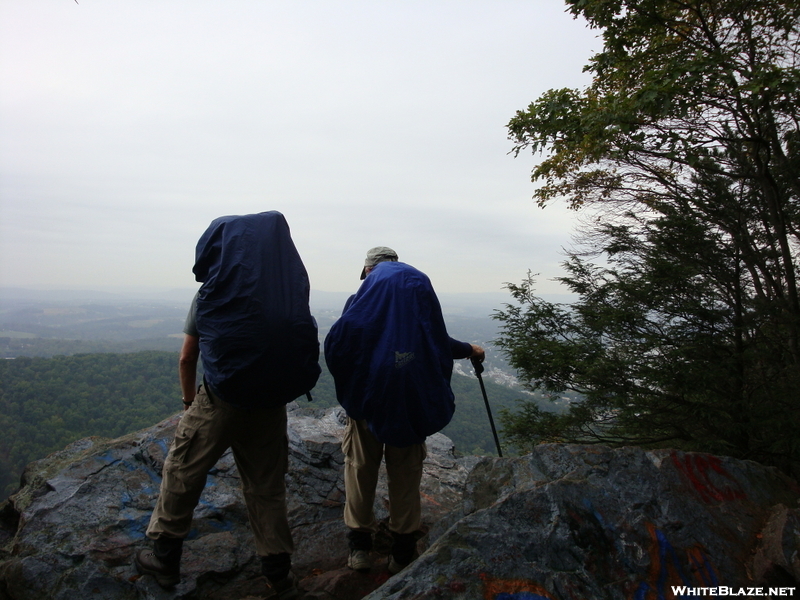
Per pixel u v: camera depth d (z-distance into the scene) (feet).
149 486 9.62
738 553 6.43
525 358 23.80
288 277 6.64
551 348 23.09
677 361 19.02
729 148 19.60
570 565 5.79
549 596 5.39
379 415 6.75
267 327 6.17
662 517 6.64
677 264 20.43
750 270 21.01
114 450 10.50
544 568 5.70
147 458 10.21
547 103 19.08
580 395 23.30
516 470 8.36
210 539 8.43
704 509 6.98
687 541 6.34
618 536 6.22
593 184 23.84
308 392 6.90
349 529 8.02
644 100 15.94
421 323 7.00
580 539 6.07
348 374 6.95
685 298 20.70
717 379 19.02
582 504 6.53
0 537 8.96
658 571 5.90
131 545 7.97
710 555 6.24
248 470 7.17
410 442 6.82
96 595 6.95
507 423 25.55
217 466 10.52
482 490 8.46
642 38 20.13
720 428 18.62
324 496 10.55
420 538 9.16
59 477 9.50
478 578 5.51
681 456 7.84
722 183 20.70
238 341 6.12
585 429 23.89
